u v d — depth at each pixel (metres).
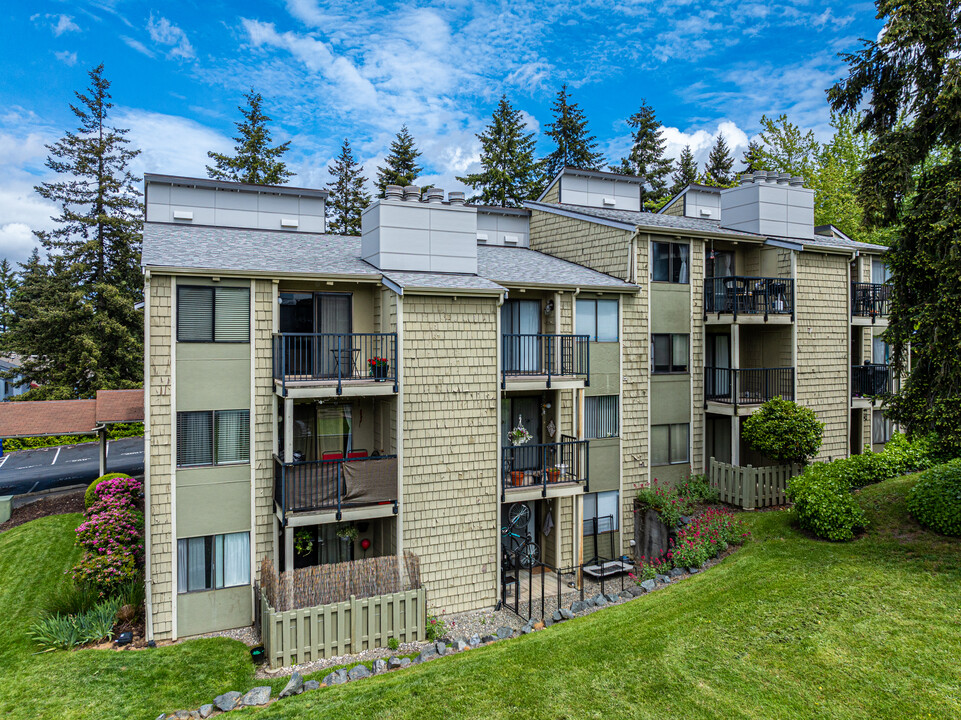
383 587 12.70
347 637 12.20
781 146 44.56
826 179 41.31
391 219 16.19
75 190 35.06
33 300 35.31
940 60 13.20
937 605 10.56
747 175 23.45
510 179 43.56
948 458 16.88
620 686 9.23
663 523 17.36
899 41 13.48
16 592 15.26
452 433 15.22
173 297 13.61
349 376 15.70
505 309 17.91
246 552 14.36
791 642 10.02
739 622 10.81
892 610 10.60
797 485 15.48
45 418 22.69
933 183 13.00
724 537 15.23
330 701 9.45
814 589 11.69
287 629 11.73
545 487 16.12
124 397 23.30
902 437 20.41
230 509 14.15
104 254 35.50
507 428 17.77
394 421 14.85
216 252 15.44
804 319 21.20
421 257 16.55
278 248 17.22
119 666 11.78
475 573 15.51
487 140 44.38
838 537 14.12
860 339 24.50
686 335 20.12
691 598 12.20
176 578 13.67
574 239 21.91
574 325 18.08
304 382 13.76
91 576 14.36
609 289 18.27
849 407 22.38
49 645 12.66
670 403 19.77
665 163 50.66
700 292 20.36
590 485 18.27
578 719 8.52
